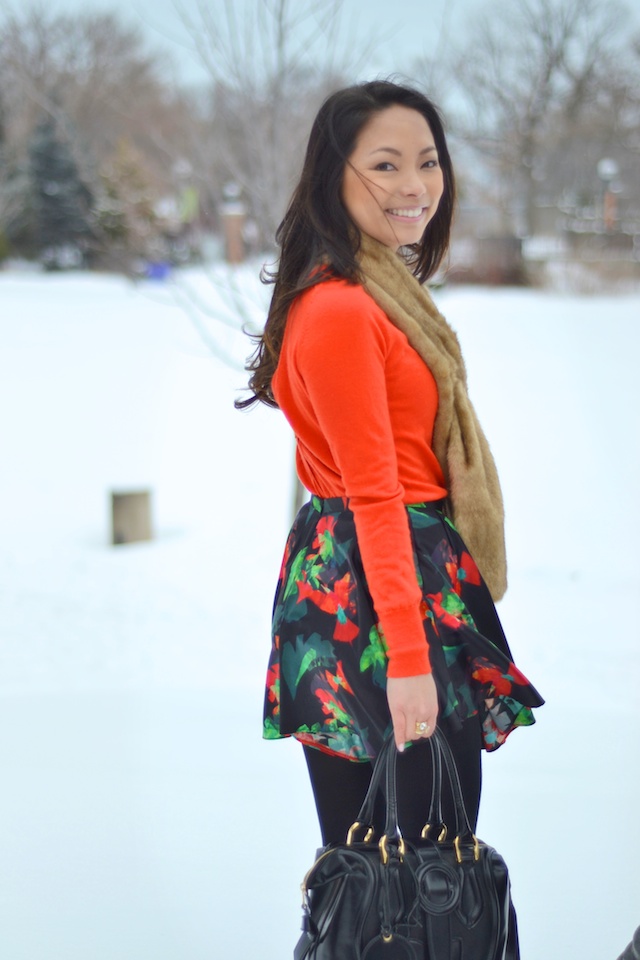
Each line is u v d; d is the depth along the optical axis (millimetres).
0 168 37531
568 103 42406
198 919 2320
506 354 17328
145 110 12773
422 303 1766
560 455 10188
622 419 11906
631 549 7082
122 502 7344
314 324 1609
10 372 15742
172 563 6852
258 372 1960
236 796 2965
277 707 1791
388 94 1753
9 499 8852
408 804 1666
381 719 1650
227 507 8484
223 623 5547
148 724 3598
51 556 7012
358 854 1620
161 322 21641
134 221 14320
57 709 3766
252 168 6328
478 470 1741
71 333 20312
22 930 2266
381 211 1730
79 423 12148
